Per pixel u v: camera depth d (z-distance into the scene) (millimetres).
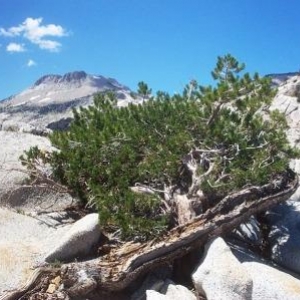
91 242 16453
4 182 21125
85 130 20516
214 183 17094
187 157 18547
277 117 18938
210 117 18219
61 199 21297
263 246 18297
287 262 17109
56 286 15070
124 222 15891
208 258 14953
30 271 15484
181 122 18766
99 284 15219
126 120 19734
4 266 15609
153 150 18562
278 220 18562
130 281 15297
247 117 18797
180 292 14875
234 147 18359
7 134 24328
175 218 16922
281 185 17859
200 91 18797
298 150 19000
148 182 18797
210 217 16125
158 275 16078
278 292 14492
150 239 15820
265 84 17984
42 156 20469
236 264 14734
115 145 19203
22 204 21000
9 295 14625
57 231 18312
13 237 17891
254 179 17156
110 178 18359
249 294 14352
